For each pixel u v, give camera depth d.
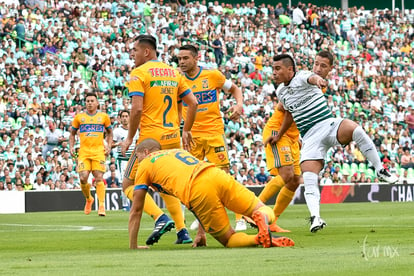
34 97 56.94
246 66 70.38
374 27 83.25
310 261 13.03
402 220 30.36
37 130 54.81
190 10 74.50
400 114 73.81
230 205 16.61
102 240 21.03
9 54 59.50
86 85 61.22
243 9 79.25
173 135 19.66
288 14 80.38
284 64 22.78
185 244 18.89
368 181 64.69
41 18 64.38
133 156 19.39
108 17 68.75
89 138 38.50
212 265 12.72
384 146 68.31
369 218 32.25
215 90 24.50
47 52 61.75
